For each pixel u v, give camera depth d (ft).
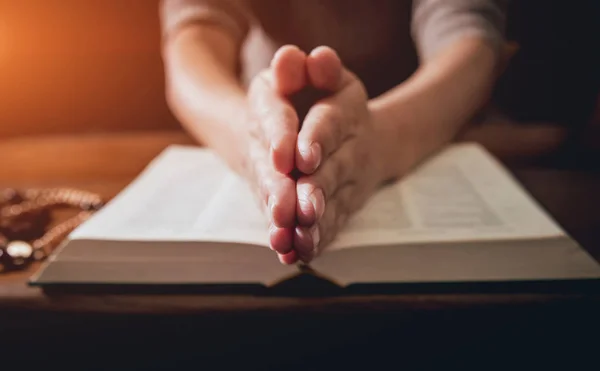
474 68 2.05
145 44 4.12
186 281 1.41
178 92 2.09
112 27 4.10
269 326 1.37
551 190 1.91
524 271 1.40
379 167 1.70
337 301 1.38
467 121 2.13
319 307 1.37
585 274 1.39
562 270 1.40
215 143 1.89
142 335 1.38
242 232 1.48
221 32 2.36
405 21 2.49
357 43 2.49
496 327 1.35
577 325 1.35
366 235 1.48
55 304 1.40
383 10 2.45
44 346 1.40
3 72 3.96
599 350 1.34
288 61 1.53
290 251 1.32
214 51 2.24
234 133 1.77
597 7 3.36
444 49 2.14
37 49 4.01
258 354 1.38
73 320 1.39
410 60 2.56
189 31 2.32
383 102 1.84
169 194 1.72
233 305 1.38
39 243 1.62
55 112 4.02
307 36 2.49
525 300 1.37
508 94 3.51
